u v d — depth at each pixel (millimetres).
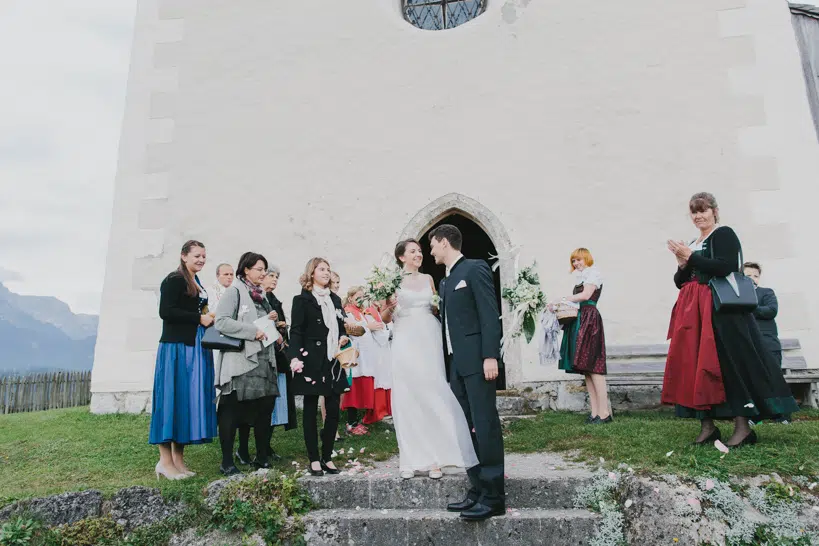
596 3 7461
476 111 7457
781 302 6422
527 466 4012
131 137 7902
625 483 3393
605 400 5395
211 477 3871
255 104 7879
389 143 7562
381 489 3646
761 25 7031
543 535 3215
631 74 7234
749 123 6852
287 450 4758
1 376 8812
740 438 3766
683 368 3820
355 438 5301
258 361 4039
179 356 3984
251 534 3363
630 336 6688
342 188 7535
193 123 7887
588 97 7273
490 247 10852
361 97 7727
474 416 3311
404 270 3973
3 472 4449
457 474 3721
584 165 7137
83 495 3477
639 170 7020
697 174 6883
